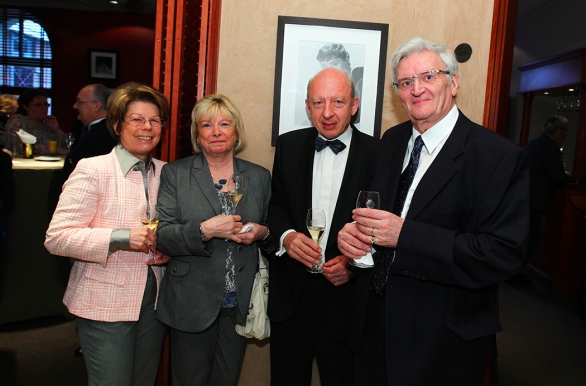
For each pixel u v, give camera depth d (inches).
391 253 60.5
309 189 76.0
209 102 71.7
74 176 63.8
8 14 330.3
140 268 66.4
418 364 55.6
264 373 95.6
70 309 63.9
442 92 56.7
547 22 234.5
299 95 89.8
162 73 84.5
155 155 87.2
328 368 75.2
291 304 75.4
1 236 109.6
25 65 338.0
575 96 209.9
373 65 89.4
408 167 61.4
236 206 71.7
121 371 64.9
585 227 175.2
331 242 72.8
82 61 338.6
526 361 126.2
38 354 117.8
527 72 244.8
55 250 61.4
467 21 89.6
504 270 51.5
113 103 66.6
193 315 68.9
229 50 90.6
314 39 88.7
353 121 90.4
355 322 64.2
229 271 72.6
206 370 74.5
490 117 90.5
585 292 158.6
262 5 89.6
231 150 74.9
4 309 131.0
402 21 89.7
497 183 53.0
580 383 114.9
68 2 324.8
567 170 221.6
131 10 330.6
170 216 70.5
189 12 86.2
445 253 52.0
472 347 56.4
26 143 155.2
